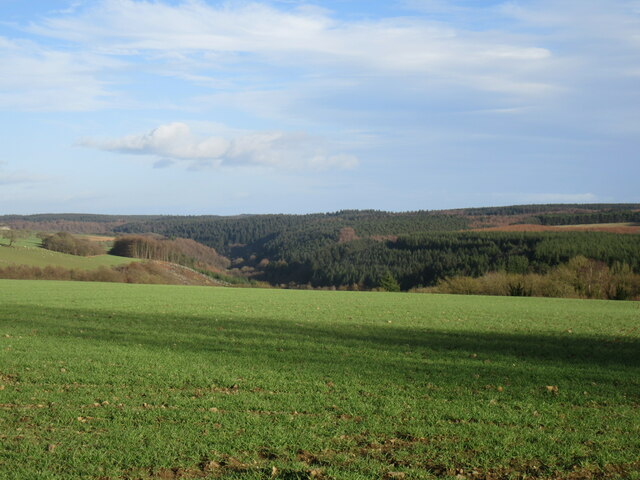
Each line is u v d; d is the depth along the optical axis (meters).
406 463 7.89
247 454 8.10
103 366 14.19
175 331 22.20
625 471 7.76
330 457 8.07
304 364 15.12
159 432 8.87
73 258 103.06
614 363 16.33
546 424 9.76
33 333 20.91
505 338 22.34
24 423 9.24
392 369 14.59
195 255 161.88
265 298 47.44
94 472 7.35
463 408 10.66
